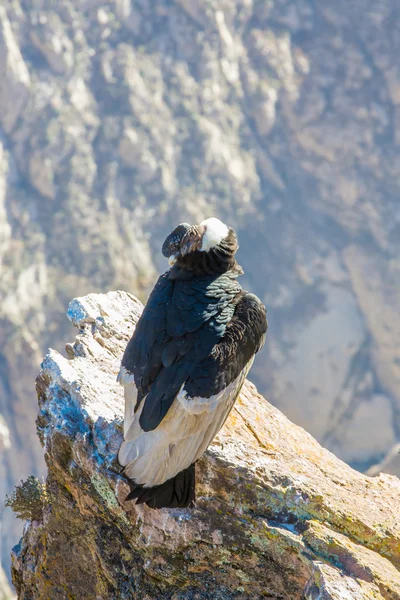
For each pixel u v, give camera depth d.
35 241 89.81
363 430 97.81
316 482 7.23
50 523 7.85
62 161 92.56
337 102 105.56
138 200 95.38
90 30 97.25
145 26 100.75
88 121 95.06
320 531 6.68
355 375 99.19
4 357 83.62
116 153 95.50
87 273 89.69
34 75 92.69
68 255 90.38
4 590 68.31
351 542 6.70
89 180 93.62
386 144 105.44
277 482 7.05
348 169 104.12
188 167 99.19
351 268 101.81
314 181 104.56
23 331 84.12
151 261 94.00
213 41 102.62
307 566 6.56
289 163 104.44
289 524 6.90
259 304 6.79
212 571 7.00
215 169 99.56
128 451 6.16
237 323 6.55
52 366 8.05
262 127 104.19
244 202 100.38
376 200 104.25
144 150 95.94
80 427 7.56
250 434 8.08
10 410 83.38
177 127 99.75
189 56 102.44
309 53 106.56
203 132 99.75
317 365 98.50
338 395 98.62
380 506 7.18
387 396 99.56
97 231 91.50
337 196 103.69
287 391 97.94
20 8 92.44
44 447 7.88
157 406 6.13
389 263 102.06
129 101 97.00
